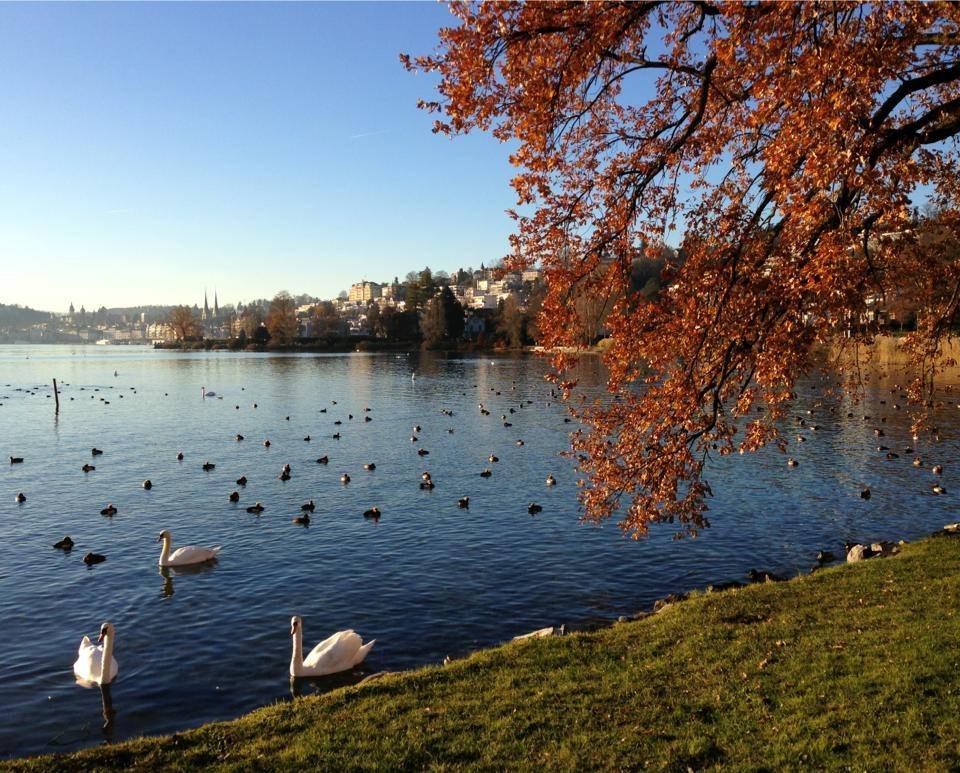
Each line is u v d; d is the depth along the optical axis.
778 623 14.07
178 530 28.83
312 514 30.83
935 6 9.23
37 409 70.00
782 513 29.00
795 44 10.25
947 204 14.45
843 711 10.05
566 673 12.55
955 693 10.13
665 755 9.47
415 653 17.73
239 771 9.85
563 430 53.06
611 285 13.33
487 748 10.01
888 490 32.34
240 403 73.75
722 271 12.23
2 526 29.64
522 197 12.70
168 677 16.83
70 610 20.88
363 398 77.00
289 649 18.19
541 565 23.69
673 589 21.30
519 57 11.12
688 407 12.30
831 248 9.98
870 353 14.55
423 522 29.17
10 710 15.40
